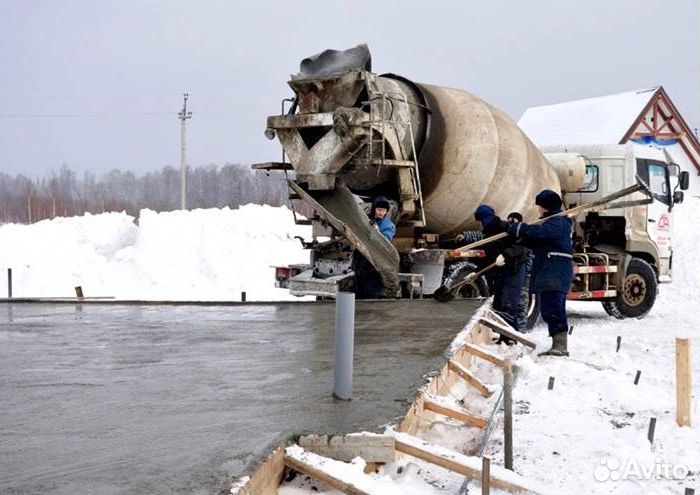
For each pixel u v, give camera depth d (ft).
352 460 12.42
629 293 46.52
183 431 13.26
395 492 11.32
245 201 207.10
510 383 14.52
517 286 31.86
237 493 10.21
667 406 20.44
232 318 30.81
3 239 59.47
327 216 32.65
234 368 19.60
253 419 14.07
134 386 17.30
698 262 67.31
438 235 37.65
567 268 27.53
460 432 17.19
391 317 28.89
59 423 13.97
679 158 101.76
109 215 63.93
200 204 233.35
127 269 56.85
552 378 21.70
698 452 16.61
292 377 18.31
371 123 31.96
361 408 14.96
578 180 44.14
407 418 14.78
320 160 32.94
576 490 14.01
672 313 50.57
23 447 12.44
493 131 36.81
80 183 274.57
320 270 36.35
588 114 98.68
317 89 33.32
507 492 11.98
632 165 46.21
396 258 32.68
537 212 39.27
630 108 96.32
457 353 22.02
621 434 17.52
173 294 53.62
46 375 18.72
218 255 57.06
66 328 27.96
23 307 36.11
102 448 12.30
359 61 32.91
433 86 36.63
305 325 28.40
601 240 47.06
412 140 34.09
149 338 25.21
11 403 15.62
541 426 17.84
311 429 13.25
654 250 47.42
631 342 34.73
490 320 29.17
